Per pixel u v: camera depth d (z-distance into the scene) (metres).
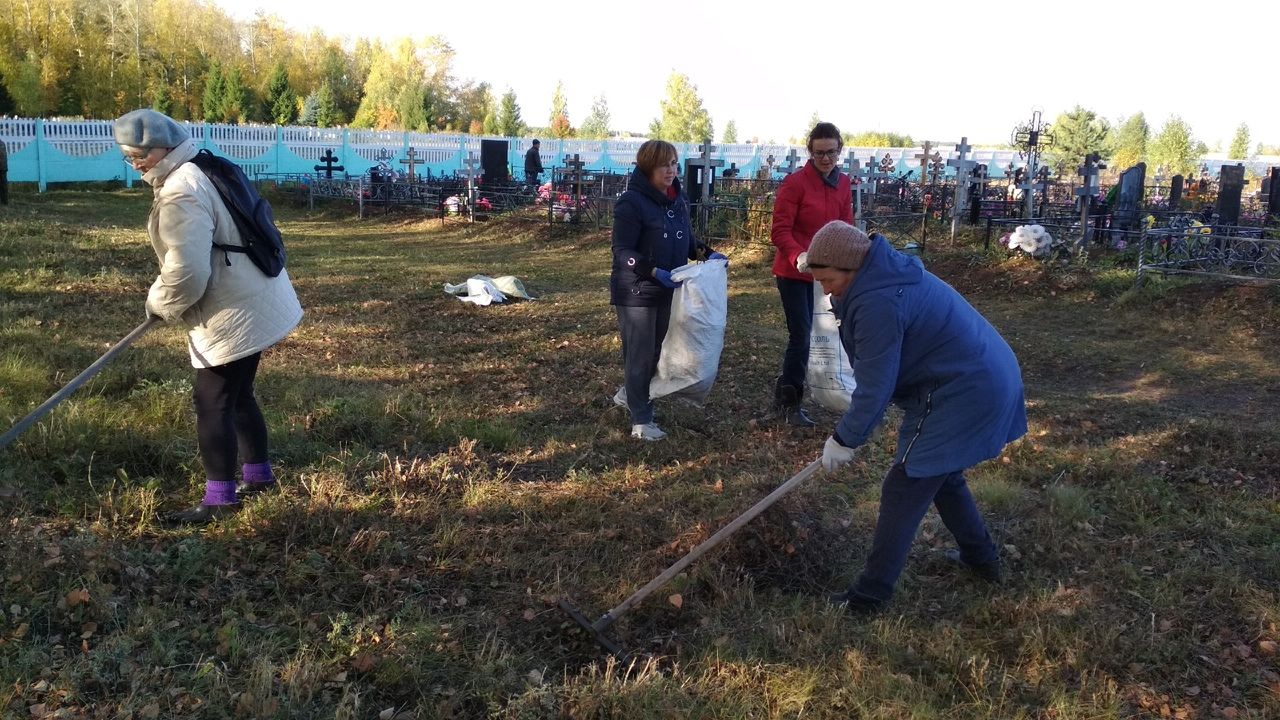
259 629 3.07
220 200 3.67
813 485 4.62
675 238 5.21
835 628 3.25
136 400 5.22
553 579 3.60
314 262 12.78
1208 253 10.38
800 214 5.52
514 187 20.22
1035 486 4.82
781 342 8.27
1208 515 4.33
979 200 14.81
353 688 2.79
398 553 3.69
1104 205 14.48
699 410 5.96
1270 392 6.86
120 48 48.59
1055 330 9.11
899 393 3.30
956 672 3.06
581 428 5.48
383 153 32.34
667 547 3.78
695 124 60.31
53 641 2.86
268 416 5.19
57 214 17.98
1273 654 3.19
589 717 2.75
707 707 2.79
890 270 3.10
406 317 8.93
